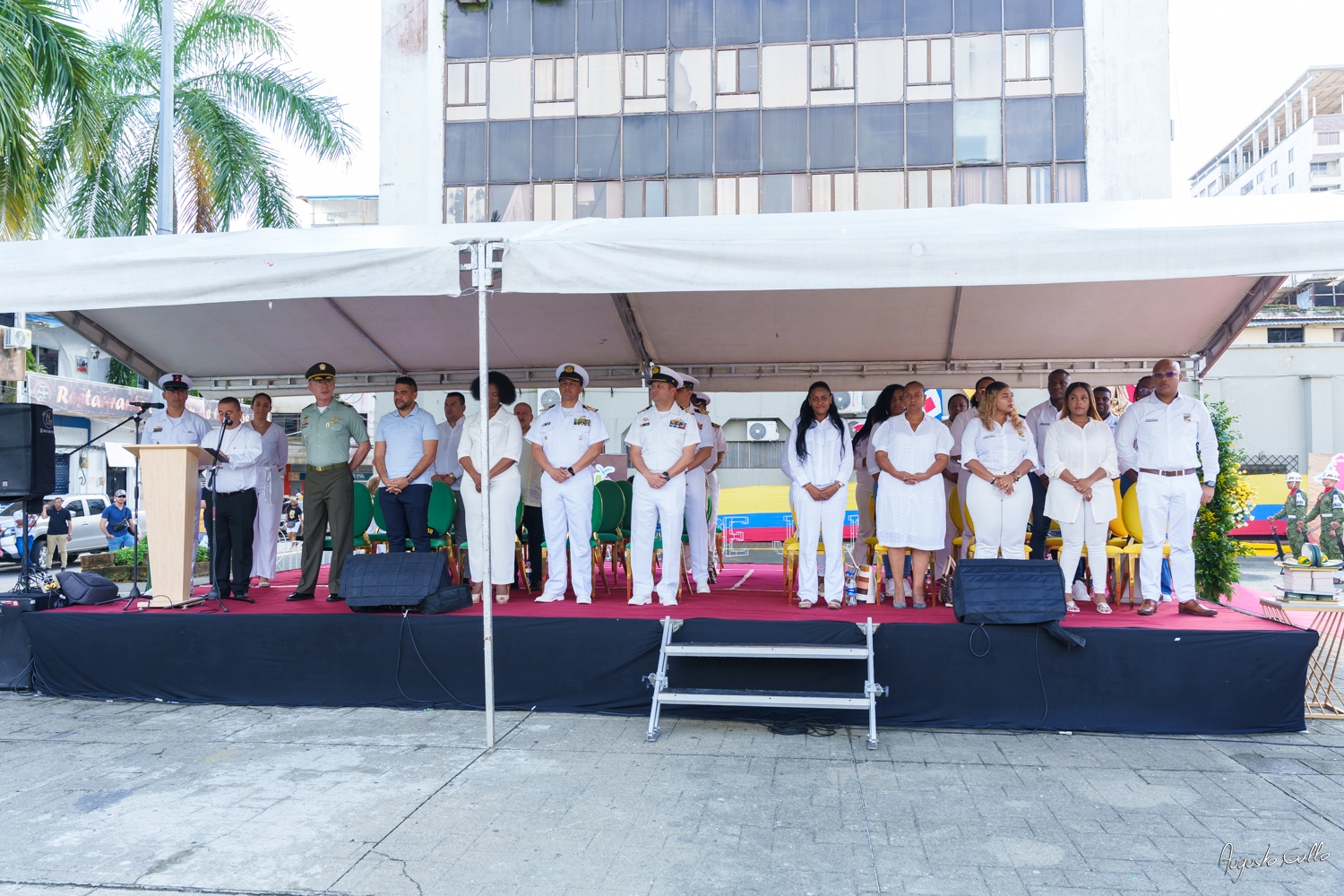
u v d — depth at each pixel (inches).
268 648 235.3
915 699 213.5
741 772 182.9
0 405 262.7
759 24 775.7
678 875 136.7
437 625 229.6
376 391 396.8
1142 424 248.2
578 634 225.3
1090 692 209.2
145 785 177.2
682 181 780.0
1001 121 753.0
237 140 639.1
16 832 154.6
